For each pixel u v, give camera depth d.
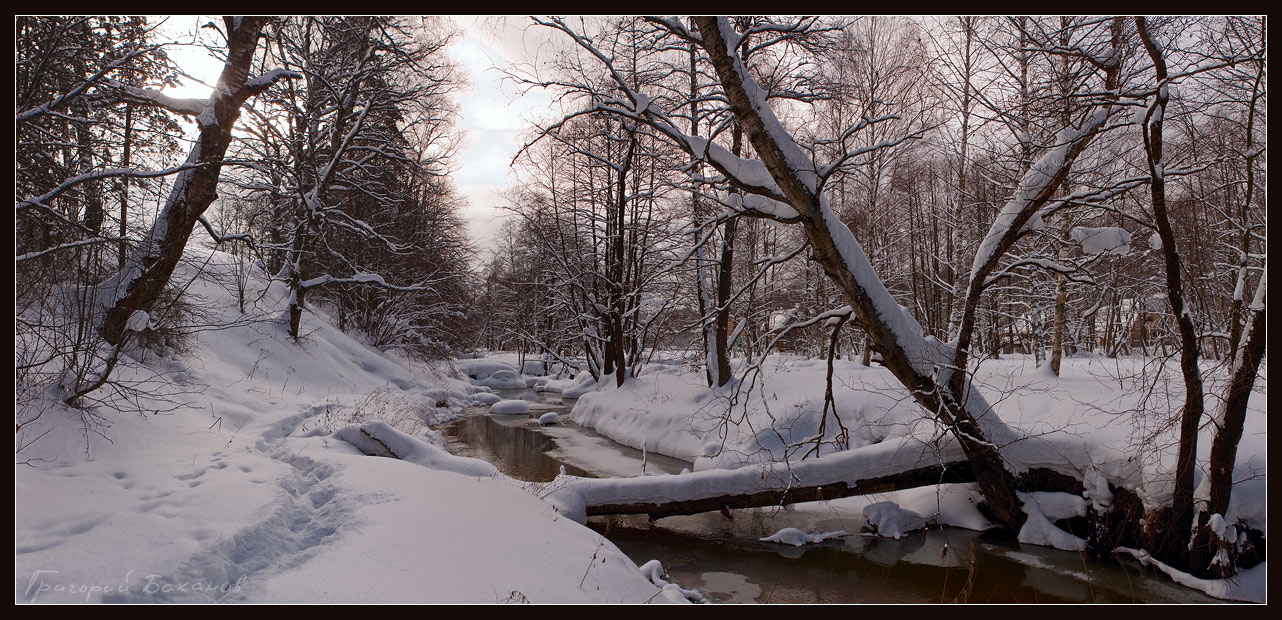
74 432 7.18
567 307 24.52
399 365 25.97
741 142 16.55
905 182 20.17
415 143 23.42
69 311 7.80
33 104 10.48
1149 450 7.93
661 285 22.03
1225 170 10.33
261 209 22.52
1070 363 17.25
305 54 18.03
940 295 20.55
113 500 5.70
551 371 42.16
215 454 7.95
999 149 10.77
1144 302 9.67
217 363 15.16
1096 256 8.40
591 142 19.83
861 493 9.71
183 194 9.05
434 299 29.84
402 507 6.20
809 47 12.68
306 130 20.30
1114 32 8.40
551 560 5.66
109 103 9.60
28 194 10.44
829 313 9.64
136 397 8.89
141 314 8.23
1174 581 7.57
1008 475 9.16
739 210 8.91
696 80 15.34
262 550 5.14
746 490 9.59
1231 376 7.22
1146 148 7.16
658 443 15.79
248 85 9.36
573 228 22.83
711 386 17.20
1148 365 8.70
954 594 7.31
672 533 9.63
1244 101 7.83
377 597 4.32
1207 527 7.34
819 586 7.56
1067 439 9.03
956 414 8.71
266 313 17.31
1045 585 7.52
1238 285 7.35
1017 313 20.61
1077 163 9.86
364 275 21.56
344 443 9.94
